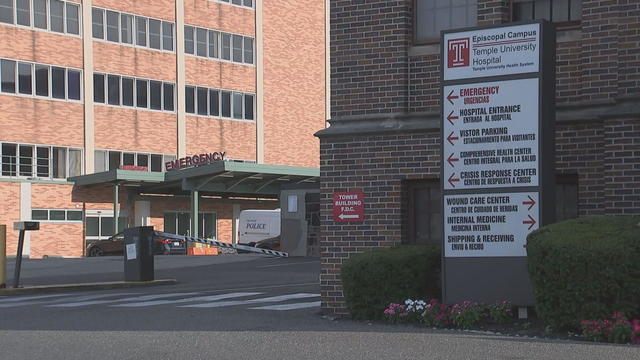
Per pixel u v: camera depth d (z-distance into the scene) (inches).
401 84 513.7
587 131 463.2
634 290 379.9
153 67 1969.7
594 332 382.0
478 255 456.1
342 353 355.6
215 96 2092.8
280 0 2247.8
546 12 491.2
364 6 526.6
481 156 457.4
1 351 379.2
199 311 553.9
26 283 890.1
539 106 443.5
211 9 2089.1
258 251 1085.1
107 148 1877.5
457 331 427.8
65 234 1785.2
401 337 404.2
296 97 2277.3
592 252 383.2
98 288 830.5
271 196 2126.0
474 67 460.1
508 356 342.3
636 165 442.0
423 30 521.0
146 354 361.7
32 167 1748.3
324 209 534.6
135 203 1909.4
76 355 363.3
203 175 1733.5
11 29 1731.1
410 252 476.1
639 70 447.8
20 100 1736.0
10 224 1691.7
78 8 1845.5
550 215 449.1
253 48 2185.0
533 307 449.1
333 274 529.7
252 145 2167.8
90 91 1849.2
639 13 449.1
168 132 1990.7
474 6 507.8
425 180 513.0
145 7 1958.7
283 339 401.7
